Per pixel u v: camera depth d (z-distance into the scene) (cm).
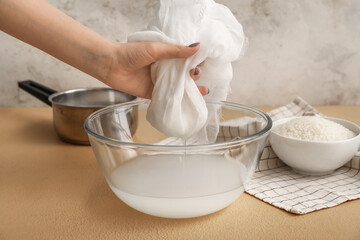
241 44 59
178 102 55
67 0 101
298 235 54
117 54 59
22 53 107
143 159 56
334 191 64
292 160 70
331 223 56
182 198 52
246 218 58
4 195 66
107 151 55
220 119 71
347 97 112
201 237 54
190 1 56
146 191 53
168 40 55
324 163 68
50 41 60
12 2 59
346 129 74
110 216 59
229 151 53
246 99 111
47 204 63
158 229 56
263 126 63
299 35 105
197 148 51
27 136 93
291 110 92
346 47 107
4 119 104
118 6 102
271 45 106
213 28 56
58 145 88
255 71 109
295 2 102
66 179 71
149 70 64
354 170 72
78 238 54
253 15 103
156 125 58
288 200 62
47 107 113
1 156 81
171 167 56
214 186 53
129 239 53
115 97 101
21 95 112
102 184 70
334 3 103
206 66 60
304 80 110
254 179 71
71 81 110
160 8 58
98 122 64
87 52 60
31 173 74
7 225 57
